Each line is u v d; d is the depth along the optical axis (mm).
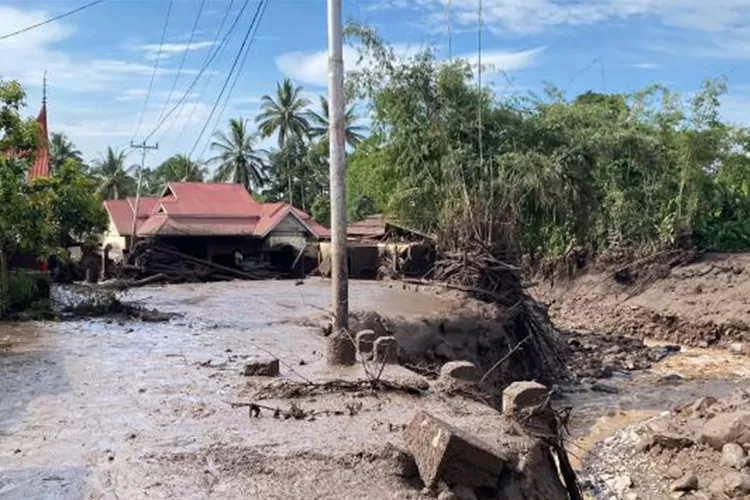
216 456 6887
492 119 25172
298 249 33406
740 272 27266
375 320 15812
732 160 33344
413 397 9156
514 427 7738
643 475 10836
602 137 28625
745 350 23641
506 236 20703
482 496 6441
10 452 7105
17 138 16891
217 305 20562
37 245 18062
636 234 31078
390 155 25375
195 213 33344
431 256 27172
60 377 10633
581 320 28797
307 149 54219
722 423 11203
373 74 24797
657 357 23000
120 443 7348
